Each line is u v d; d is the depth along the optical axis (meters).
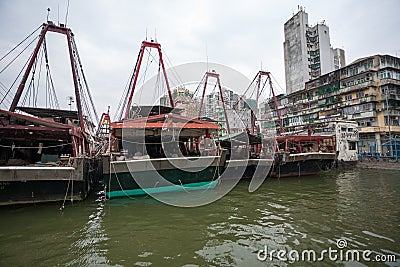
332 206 11.07
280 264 5.72
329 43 59.69
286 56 64.19
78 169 11.30
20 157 15.18
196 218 9.36
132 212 10.15
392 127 35.66
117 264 5.79
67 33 18.75
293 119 51.03
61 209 10.46
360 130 36.88
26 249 6.62
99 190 15.82
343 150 29.64
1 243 7.01
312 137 24.98
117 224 8.65
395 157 29.64
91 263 5.84
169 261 5.92
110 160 11.87
